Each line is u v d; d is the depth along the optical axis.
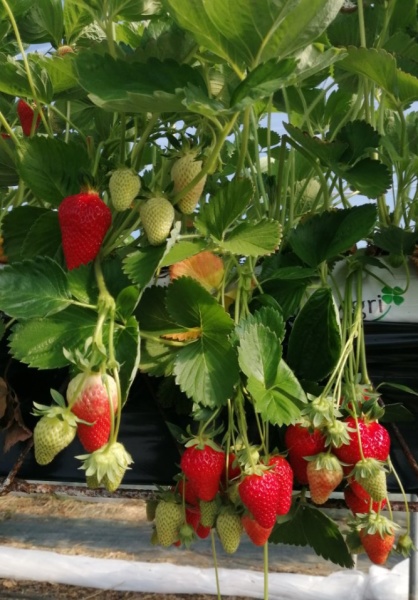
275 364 0.31
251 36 0.28
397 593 0.91
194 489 0.32
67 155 0.35
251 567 1.23
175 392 0.36
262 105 0.52
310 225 0.36
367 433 0.32
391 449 0.36
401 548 0.35
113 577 1.04
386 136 0.41
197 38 0.29
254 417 0.36
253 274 0.34
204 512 0.33
